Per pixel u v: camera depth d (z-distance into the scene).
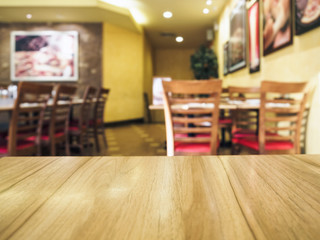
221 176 0.35
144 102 8.77
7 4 5.91
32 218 0.24
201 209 0.26
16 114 1.81
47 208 0.26
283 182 0.33
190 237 0.21
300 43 2.51
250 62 4.06
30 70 7.11
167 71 11.29
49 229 0.22
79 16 6.65
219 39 6.89
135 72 8.09
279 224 0.23
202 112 1.69
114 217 0.24
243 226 0.22
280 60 2.98
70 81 7.16
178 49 11.22
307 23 2.30
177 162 0.42
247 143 2.13
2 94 3.20
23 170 0.38
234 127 2.59
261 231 0.22
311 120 2.29
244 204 0.27
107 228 0.22
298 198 0.28
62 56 7.11
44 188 0.31
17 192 0.30
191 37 9.22
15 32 7.07
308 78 2.38
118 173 0.36
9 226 0.22
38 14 6.49
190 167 0.39
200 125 2.65
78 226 0.22
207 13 6.75
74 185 0.32
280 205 0.26
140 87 8.27
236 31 4.90
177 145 1.89
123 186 0.32
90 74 7.17
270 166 0.40
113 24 7.33
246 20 4.27
